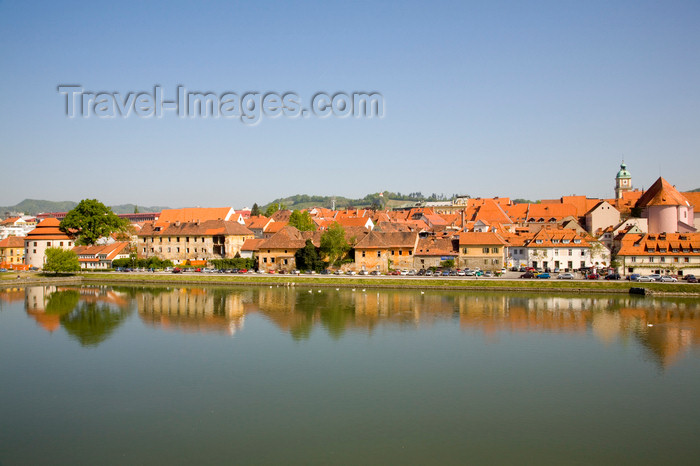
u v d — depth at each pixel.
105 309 116.06
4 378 69.75
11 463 48.00
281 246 169.62
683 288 124.12
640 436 52.66
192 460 48.31
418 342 84.88
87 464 47.78
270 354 79.00
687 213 178.00
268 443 51.28
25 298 133.25
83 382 67.88
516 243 163.75
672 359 75.56
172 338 89.12
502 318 101.06
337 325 96.75
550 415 57.38
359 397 62.19
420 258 159.38
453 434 53.00
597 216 198.88
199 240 194.00
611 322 97.00
